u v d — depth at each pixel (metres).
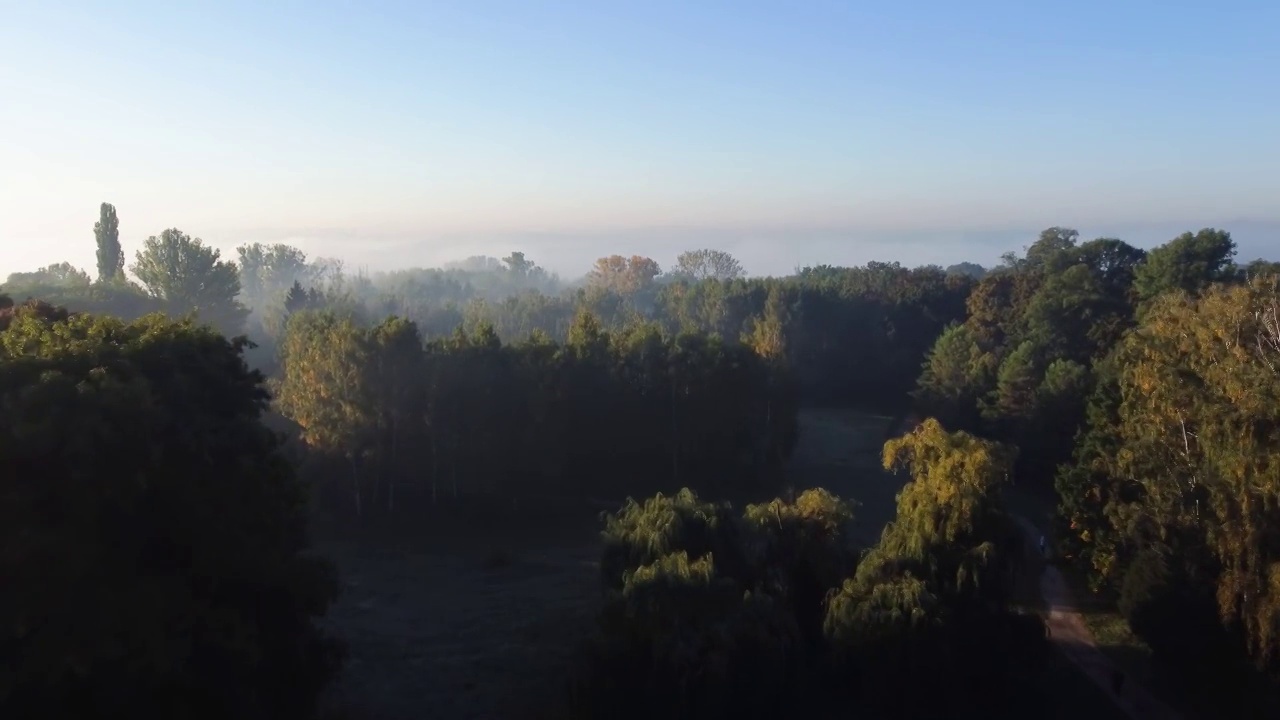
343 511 53.16
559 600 39.31
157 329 23.39
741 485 60.75
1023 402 63.88
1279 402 28.48
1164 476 34.38
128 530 18.70
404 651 33.22
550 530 52.53
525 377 55.00
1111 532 37.59
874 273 117.06
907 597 28.08
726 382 59.00
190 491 19.33
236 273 95.12
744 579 31.38
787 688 27.05
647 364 58.94
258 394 27.11
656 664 25.62
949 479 30.97
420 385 52.56
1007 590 30.56
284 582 21.45
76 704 16.95
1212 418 30.70
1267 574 28.03
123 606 17.23
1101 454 40.19
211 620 18.70
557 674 31.22
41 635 16.16
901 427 85.00
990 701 29.09
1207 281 67.38
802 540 33.19
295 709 22.30
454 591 40.94
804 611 32.44
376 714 27.86
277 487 24.00
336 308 91.94
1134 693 31.83
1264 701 29.12
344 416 50.81
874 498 59.03
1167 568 32.25
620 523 34.09
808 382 99.50
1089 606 40.75
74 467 17.22
